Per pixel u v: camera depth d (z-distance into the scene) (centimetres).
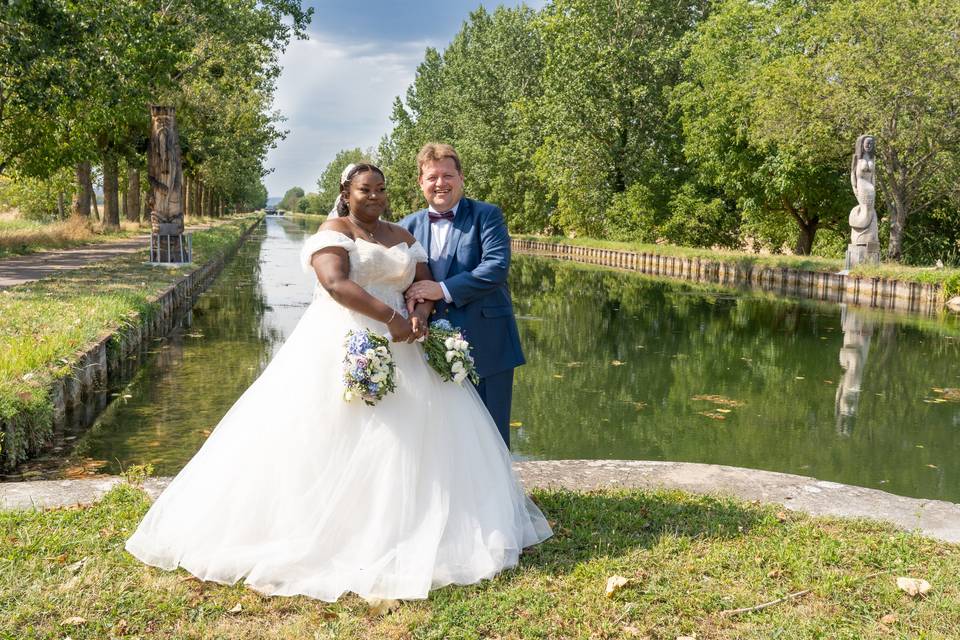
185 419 762
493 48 4825
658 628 278
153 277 1623
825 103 2359
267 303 1773
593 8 3459
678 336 1495
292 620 280
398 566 303
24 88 1688
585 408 905
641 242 3919
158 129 1952
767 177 2884
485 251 365
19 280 1430
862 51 2273
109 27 1869
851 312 1931
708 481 455
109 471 596
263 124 4506
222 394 870
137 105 2283
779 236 3453
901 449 763
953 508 418
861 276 2255
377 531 311
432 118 6022
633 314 1836
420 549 309
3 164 2253
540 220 5194
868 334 1555
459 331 353
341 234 335
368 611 287
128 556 321
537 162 4125
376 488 317
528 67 4634
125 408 805
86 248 2491
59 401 699
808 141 2516
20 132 2194
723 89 2941
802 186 2805
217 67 2914
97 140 2836
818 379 1109
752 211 3064
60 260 1983
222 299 1841
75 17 1678
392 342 339
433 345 339
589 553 337
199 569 308
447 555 316
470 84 5088
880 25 2231
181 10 2425
